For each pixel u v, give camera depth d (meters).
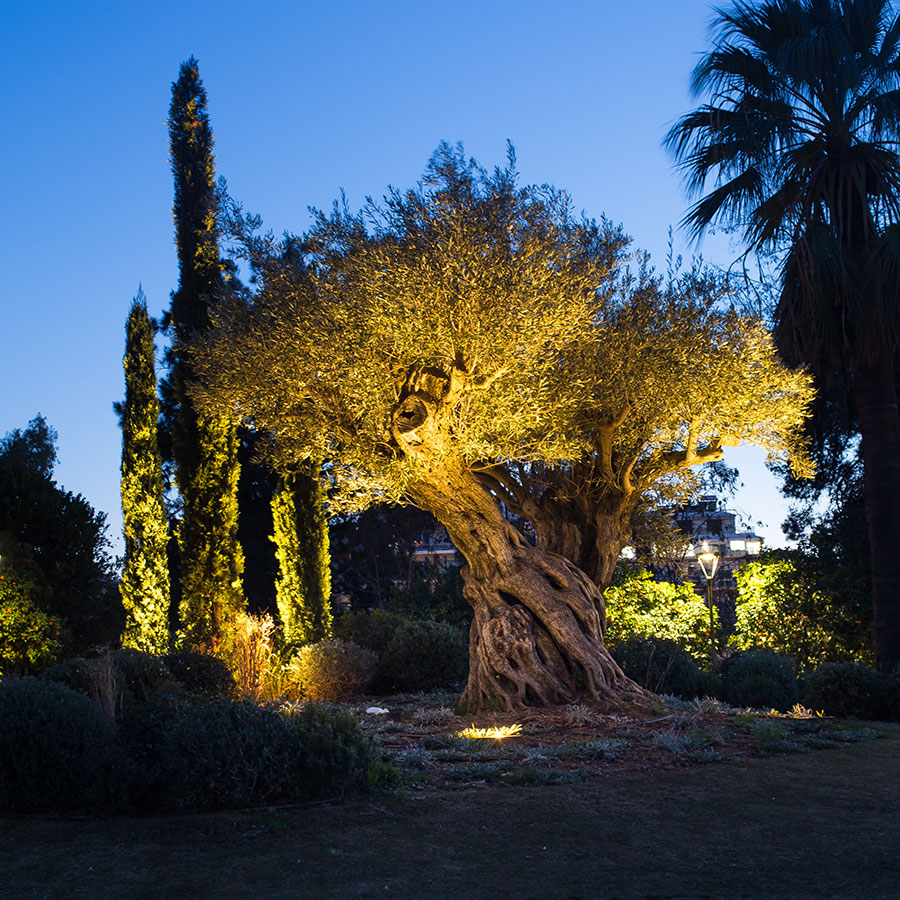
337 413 11.92
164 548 18.86
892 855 5.68
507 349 10.70
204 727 7.20
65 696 7.56
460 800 7.29
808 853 5.79
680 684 15.07
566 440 11.98
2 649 13.39
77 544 16.56
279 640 19.45
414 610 22.52
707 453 12.95
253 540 27.84
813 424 18.00
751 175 16.59
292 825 6.59
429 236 11.38
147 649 17.50
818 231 15.39
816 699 13.10
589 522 13.48
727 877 5.35
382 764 8.14
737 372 11.84
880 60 16.19
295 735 7.48
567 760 8.88
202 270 21.22
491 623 12.51
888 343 15.29
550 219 12.05
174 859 5.85
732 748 9.45
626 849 5.97
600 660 12.29
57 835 6.46
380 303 10.74
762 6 16.92
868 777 8.04
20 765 7.02
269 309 12.35
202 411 13.57
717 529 27.77
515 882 5.35
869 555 19.78
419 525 32.47
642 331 12.20
